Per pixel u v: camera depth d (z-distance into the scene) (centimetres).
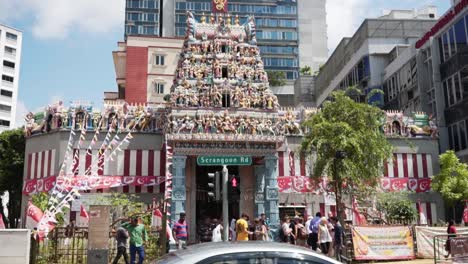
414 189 3591
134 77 5506
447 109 3819
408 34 5153
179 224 1938
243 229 1734
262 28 10338
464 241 1777
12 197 4853
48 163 3316
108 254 1838
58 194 2792
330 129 2484
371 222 2848
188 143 3145
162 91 5519
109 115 3406
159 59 5628
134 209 2828
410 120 3778
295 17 10550
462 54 3562
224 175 1636
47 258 1884
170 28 10062
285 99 8038
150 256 2030
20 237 1700
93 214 1819
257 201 3238
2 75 9088
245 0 10394
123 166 3328
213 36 3588
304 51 10406
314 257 682
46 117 3409
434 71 3944
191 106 3219
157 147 3412
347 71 5631
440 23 3888
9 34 9306
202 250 680
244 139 3173
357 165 2466
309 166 2883
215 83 3359
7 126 9050
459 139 3631
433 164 3691
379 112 2669
